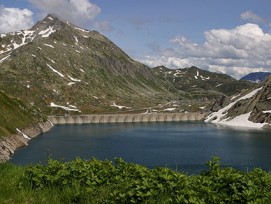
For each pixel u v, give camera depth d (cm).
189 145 11750
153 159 8762
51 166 1628
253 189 1288
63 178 1546
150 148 11025
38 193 1430
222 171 1458
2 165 1909
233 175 1372
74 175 1575
